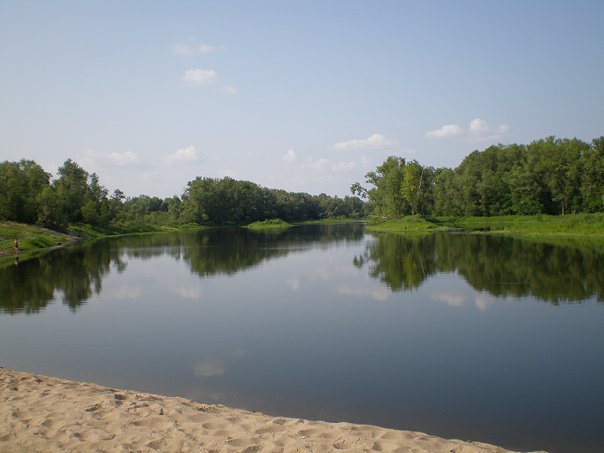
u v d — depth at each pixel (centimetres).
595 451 952
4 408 983
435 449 793
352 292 2678
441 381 1334
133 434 851
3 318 2166
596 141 9288
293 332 1872
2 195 7981
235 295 2672
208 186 15000
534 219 9081
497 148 12262
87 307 2395
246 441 824
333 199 19950
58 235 7775
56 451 791
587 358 1499
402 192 10344
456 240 6016
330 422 1017
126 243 7156
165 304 2450
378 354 1580
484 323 1934
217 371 1438
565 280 2811
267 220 15012
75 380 1368
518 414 1121
